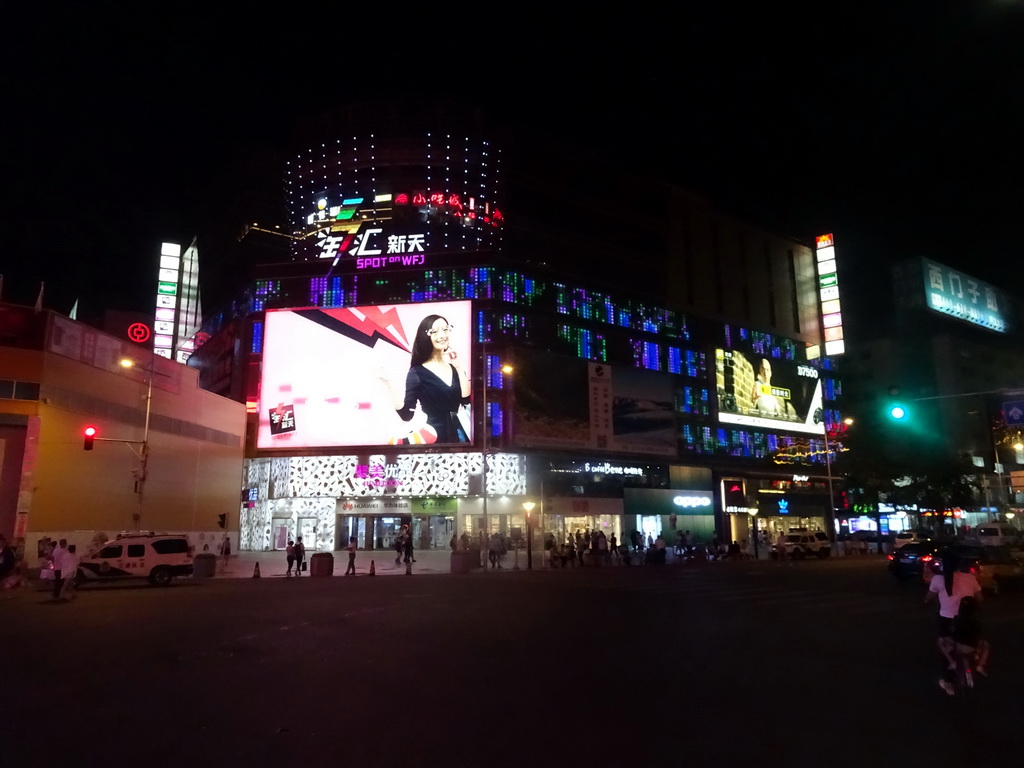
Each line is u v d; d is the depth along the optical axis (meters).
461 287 54.56
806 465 68.19
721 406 63.78
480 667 10.55
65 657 11.45
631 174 66.31
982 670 9.33
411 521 51.16
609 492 54.94
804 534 46.88
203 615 16.91
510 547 49.81
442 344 51.69
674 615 16.73
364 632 14.05
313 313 52.94
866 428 55.84
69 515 32.88
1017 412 21.59
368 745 6.82
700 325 67.06
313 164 59.25
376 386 51.56
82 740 6.99
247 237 63.72
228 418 47.41
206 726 7.46
